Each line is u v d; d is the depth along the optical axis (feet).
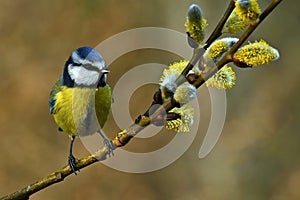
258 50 8.88
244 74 56.34
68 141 50.62
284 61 57.36
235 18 9.55
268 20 57.98
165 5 57.00
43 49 56.24
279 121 54.75
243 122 54.54
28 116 51.85
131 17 56.85
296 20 57.72
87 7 57.31
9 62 55.01
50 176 12.12
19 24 57.21
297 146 53.52
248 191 51.19
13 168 49.06
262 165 52.42
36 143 50.47
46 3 57.82
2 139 50.24
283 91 56.03
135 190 48.65
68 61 18.70
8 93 52.95
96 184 48.78
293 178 51.70
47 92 53.47
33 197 46.88
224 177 51.37
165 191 49.55
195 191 49.98
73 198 48.03
